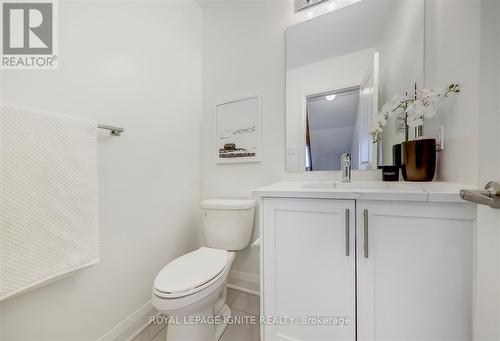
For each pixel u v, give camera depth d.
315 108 1.34
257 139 1.51
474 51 0.72
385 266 0.75
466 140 0.75
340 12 1.28
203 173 1.72
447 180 0.88
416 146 0.93
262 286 0.95
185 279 0.93
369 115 1.21
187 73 1.60
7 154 0.66
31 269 0.70
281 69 1.43
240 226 1.36
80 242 0.83
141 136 1.25
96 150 0.91
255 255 1.51
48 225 0.74
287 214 0.90
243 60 1.56
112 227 1.08
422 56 1.03
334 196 0.81
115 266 1.09
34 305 0.78
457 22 0.80
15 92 0.77
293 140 1.39
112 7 1.09
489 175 0.51
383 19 1.19
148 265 1.27
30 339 0.77
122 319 1.11
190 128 1.64
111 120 1.08
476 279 0.60
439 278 0.68
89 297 0.96
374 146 1.20
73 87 0.92
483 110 0.53
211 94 1.69
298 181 1.38
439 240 0.68
